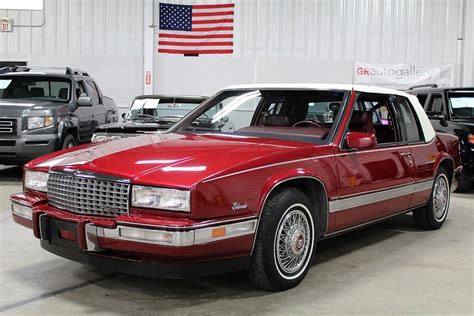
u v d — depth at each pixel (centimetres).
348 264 429
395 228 569
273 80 1466
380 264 431
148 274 306
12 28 1479
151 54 1467
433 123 841
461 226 584
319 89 436
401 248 484
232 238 309
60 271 395
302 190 379
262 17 1455
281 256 347
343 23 1448
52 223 333
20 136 797
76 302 333
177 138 395
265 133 415
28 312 316
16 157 806
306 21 1452
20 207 365
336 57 1459
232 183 309
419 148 502
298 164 353
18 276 384
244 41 1463
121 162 327
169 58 1475
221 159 324
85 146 400
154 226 288
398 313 323
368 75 1455
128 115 841
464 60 1435
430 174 519
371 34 1450
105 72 1487
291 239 352
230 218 307
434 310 329
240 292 353
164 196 296
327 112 434
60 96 902
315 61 1459
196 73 1477
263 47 1462
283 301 338
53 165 353
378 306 334
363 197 412
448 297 354
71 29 1480
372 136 398
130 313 315
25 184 379
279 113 465
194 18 1466
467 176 791
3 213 605
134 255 309
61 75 910
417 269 418
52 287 361
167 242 287
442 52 1447
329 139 394
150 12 1457
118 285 365
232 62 1466
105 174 315
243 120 452
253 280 345
